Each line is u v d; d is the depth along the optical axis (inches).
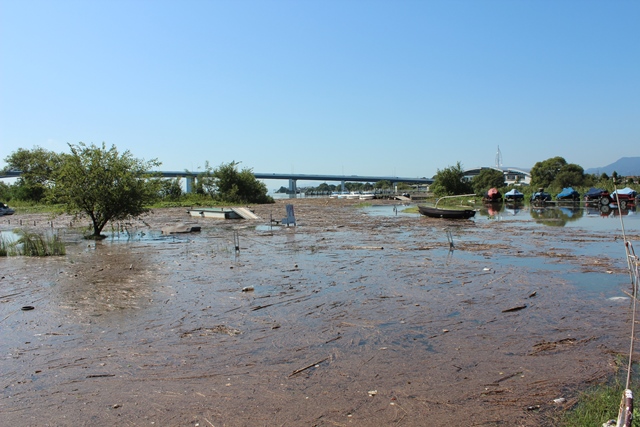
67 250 799.1
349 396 228.2
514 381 242.7
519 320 347.6
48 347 305.9
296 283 492.1
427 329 329.7
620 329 323.3
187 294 448.8
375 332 324.8
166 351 294.2
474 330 325.7
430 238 920.9
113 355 289.0
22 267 620.7
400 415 208.8
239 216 1571.1
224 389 238.5
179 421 207.5
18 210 2078.0
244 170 2989.7
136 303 416.8
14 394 238.1
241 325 345.7
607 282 477.4
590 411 204.5
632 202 2018.9
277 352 289.1
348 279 510.0
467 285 470.9
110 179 975.6
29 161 3009.4
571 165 3587.6
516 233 995.3
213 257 692.1
